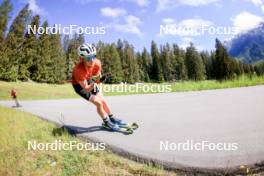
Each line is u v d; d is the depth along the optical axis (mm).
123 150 4656
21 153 4492
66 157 4465
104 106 5688
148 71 31047
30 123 5910
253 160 4188
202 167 4121
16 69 15492
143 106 8375
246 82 13148
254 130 5305
